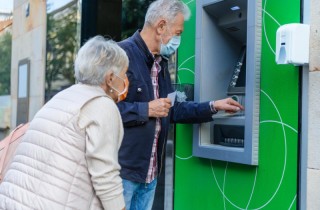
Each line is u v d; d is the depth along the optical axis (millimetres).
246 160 2531
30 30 6410
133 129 2434
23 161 1892
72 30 5367
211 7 2854
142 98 2463
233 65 3010
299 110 2273
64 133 1828
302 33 2150
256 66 2496
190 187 3105
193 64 3072
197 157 3039
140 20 4199
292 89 2311
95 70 1927
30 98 6379
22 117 6645
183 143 3172
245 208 2627
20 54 6801
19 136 2607
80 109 1841
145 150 2477
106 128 1836
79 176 1824
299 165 2271
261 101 2506
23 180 1847
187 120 2770
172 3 2488
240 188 2666
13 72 7074
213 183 2889
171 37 2506
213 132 2934
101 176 1809
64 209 1784
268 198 2465
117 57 1973
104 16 5316
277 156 2404
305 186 2240
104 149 1827
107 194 1833
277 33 2229
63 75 5531
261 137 2510
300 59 2154
